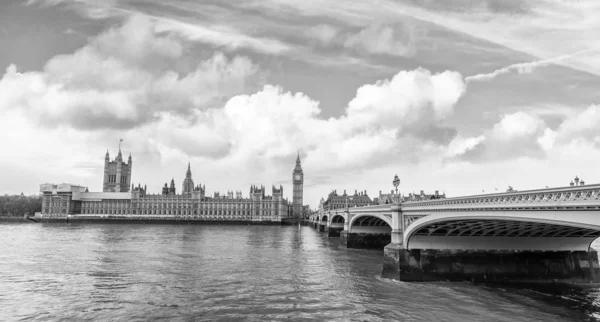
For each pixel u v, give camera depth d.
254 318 41.34
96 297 49.22
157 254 89.44
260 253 93.56
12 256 84.00
